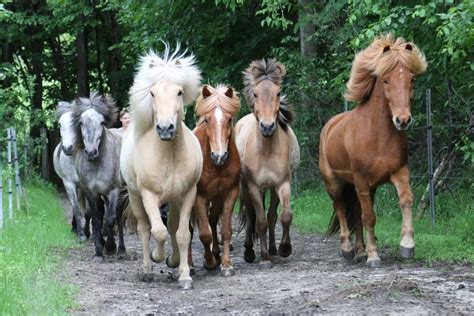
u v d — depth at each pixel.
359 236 13.05
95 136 14.82
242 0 21.52
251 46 25.23
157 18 26.31
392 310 8.60
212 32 25.17
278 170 13.14
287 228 13.47
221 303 9.91
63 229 18.75
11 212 18.52
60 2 36.81
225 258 12.47
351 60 19.80
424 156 17.83
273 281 11.34
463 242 13.06
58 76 44.19
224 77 25.02
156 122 10.70
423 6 13.87
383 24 14.33
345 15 21.72
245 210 14.43
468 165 16.84
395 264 12.02
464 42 12.77
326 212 19.55
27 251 13.42
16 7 39.91
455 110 17.34
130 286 11.46
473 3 12.13
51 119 35.47
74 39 44.91
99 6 35.19
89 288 11.12
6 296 9.27
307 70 22.31
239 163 12.55
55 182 41.78
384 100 11.65
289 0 23.34
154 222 11.17
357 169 12.07
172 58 11.55
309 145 21.92
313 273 11.85
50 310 8.98
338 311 8.74
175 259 12.41
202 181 12.31
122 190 15.62
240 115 23.67
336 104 21.94
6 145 25.69
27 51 42.31
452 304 8.81
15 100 29.77
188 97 11.24
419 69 11.53
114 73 39.75
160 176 11.10
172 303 10.09
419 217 16.39
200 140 12.46
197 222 12.55
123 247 15.42
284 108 13.34
